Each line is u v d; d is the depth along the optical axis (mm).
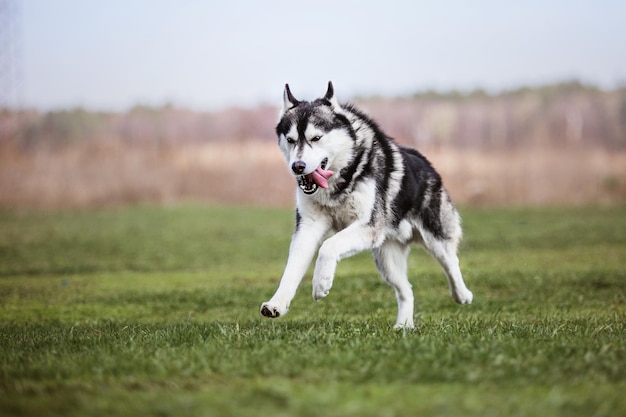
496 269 13141
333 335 6281
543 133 46469
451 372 4781
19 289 12188
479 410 4113
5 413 4188
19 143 34938
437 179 8477
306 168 7047
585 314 8953
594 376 4746
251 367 5062
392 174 7715
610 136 45781
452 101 54562
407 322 8094
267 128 40156
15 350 6340
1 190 32188
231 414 4082
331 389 4508
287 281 7062
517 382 4621
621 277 11836
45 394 4570
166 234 21438
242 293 11195
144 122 43312
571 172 32281
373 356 5246
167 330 7289
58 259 16422
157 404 4281
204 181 33250
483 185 30969
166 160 33906
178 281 13000
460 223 8773
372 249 8266
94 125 43406
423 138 42281
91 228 23297
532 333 6504
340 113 7434
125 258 16578
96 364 5281
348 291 11070
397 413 4086
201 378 4875
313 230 7496
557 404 4152
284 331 6777
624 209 27578
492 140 41688
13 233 21891
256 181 33250
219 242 19438
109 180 33125
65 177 33062
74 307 10453
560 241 17922
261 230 22250
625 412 4066
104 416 4125
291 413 4082
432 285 11602
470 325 7172
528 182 31344
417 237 8406
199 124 41719
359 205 7391
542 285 11312
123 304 10664
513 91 62000
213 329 7105
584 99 51406
